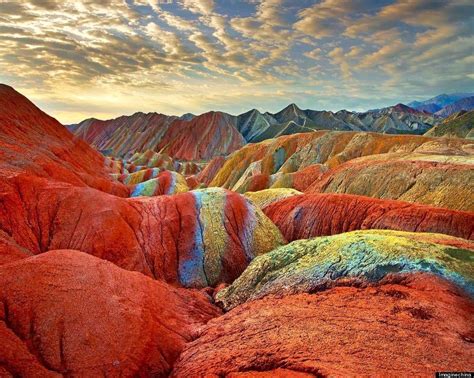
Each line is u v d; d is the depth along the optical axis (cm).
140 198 3512
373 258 1761
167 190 6328
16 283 1336
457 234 2912
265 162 9169
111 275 1611
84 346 1226
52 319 1262
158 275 2761
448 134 11019
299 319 1427
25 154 3906
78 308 1329
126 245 2719
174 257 2925
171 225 3117
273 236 3431
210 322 1750
